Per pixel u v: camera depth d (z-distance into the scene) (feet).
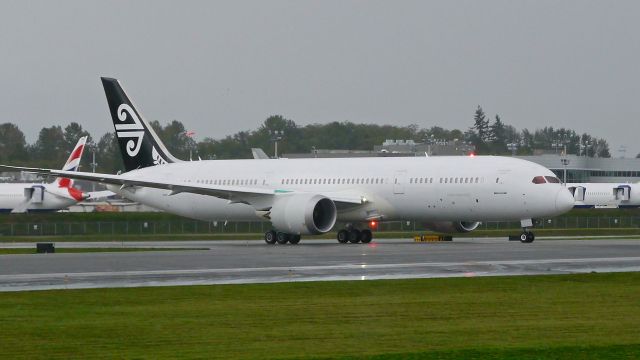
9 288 356.59
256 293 338.34
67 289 352.08
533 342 234.79
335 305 304.91
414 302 311.68
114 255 537.24
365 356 216.54
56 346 233.76
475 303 308.60
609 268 428.97
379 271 420.36
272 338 243.81
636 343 232.12
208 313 288.30
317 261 479.41
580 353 218.18
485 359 212.02
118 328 260.62
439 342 236.22
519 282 368.48
